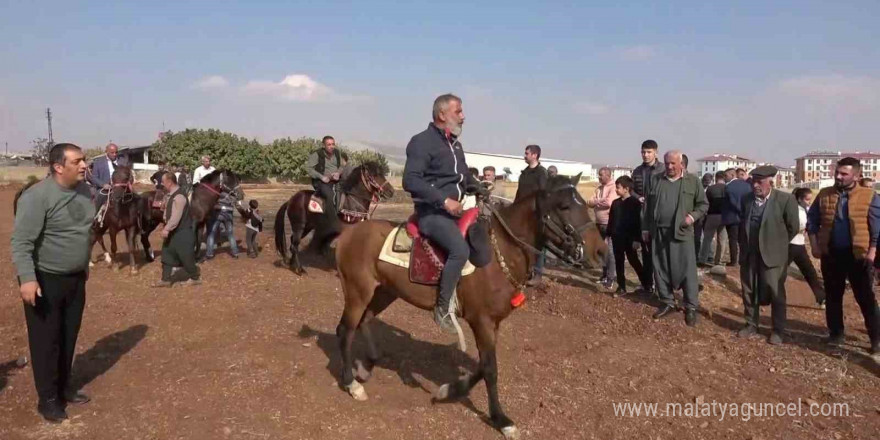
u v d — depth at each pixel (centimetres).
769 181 771
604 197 1080
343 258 580
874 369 693
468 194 544
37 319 497
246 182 5456
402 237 549
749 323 814
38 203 479
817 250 764
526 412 561
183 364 635
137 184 4053
